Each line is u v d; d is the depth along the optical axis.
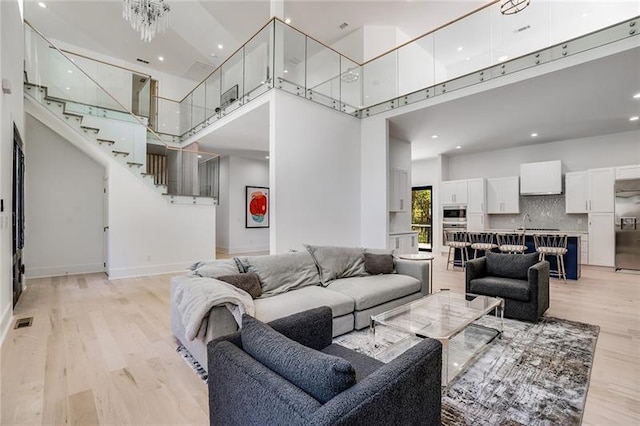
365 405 0.99
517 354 2.67
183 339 2.74
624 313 3.74
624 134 6.86
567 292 4.71
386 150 6.28
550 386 2.18
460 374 2.34
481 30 5.79
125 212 5.90
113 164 5.81
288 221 5.34
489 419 1.83
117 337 3.03
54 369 2.42
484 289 3.72
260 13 6.94
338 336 2.99
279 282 3.14
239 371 1.25
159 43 7.99
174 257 6.43
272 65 5.32
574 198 7.14
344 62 6.49
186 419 1.85
